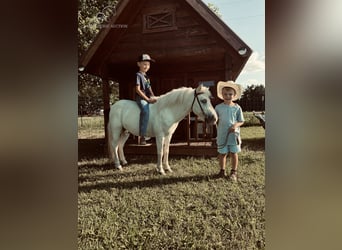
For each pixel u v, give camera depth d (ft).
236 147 6.02
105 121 8.25
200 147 7.64
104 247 4.75
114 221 5.12
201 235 4.75
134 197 5.66
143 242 4.68
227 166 6.47
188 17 7.89
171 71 9.45
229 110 6.07
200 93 6.35
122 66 9.43
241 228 4.83
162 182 6.20
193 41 7.85
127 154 8.09
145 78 7.32
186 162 7.19
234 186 5.68
